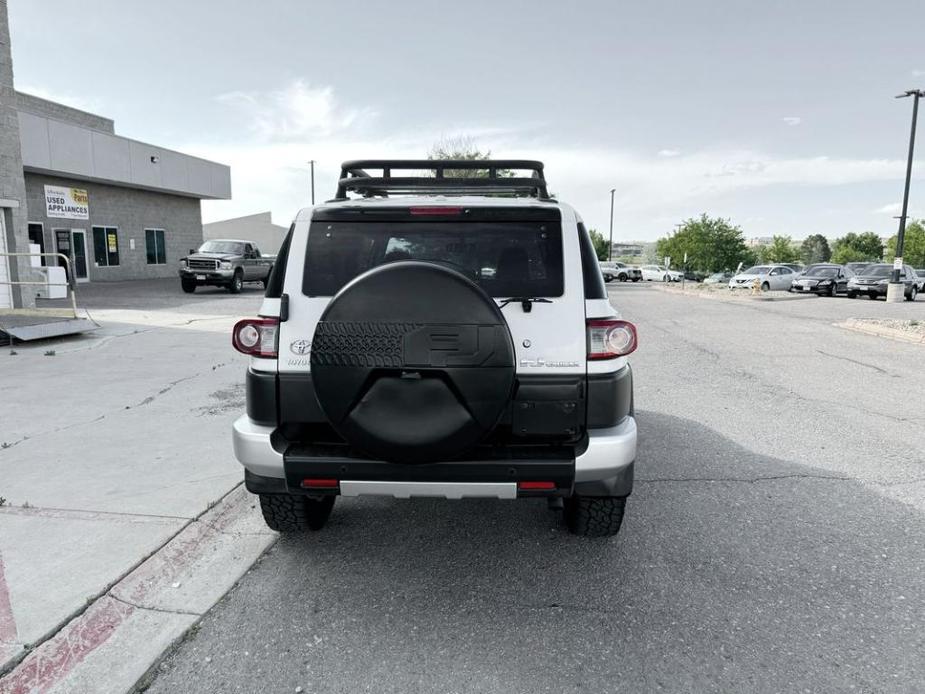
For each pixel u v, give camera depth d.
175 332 12.33
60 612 2.93
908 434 6.22
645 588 3.30
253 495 4.39
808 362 10.49
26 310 12.55
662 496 4.57
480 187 4.38
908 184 26.88
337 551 3.71
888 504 4.45
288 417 3.13
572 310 3.07
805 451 5.66
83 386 7.64
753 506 4.40
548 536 3.93
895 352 11.66
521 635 2.88
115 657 2.69
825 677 2.59
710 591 3.28
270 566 3.53
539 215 3.22
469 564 3.56
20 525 3.81
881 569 3.51
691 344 12.62
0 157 15.34
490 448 3.05
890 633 2.91
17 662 2.61
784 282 35.34
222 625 2.96
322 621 3.00
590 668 2.65
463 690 2.51
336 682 2.56
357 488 3.02
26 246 16.17
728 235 72.69
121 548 3.54
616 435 3.04
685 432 6.25
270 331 3.13
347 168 4.43
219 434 5.73
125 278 31.48
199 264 23.20
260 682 2.56
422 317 2.77
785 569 3.51
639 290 37.47
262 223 74.56
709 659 2.71
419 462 2.89
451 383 2.79
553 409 3.05
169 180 32.16
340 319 2.79
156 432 5.78
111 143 27.95
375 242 3.24
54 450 5.25
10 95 15.58
